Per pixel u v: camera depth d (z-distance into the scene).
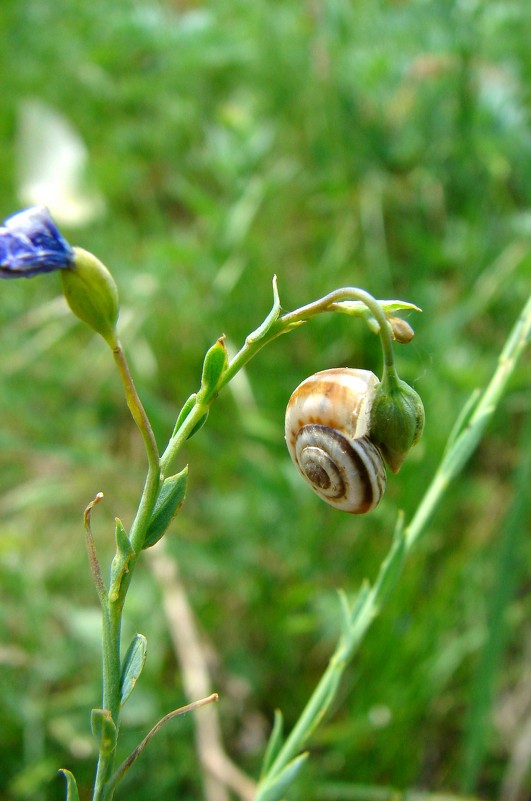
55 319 0.30
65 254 0.11
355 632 0.14
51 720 0.21
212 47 0.33
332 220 0.31
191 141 0.34
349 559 0.23
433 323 0.26
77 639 0.23
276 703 0.22
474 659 0.22
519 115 0.30
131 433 0.28
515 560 0.19
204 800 0.20
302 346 0.28
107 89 0.36
